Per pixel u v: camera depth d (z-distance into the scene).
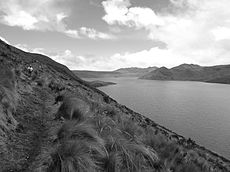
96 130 7.69
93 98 23.86
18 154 5.98
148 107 118.94
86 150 5.93
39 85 15.68
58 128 8.06
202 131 73.44
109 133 7.71
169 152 9.55
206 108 126.19
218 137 67.19
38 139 7.18
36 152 6.28
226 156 50.50
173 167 8.33
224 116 102.56
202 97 183.62
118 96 167.25
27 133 7.39
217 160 21.83
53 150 5.88
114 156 6.20
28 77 16.02
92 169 5.49
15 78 11.16
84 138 6.56
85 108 10.10
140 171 6.30
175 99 162.25
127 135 9.17
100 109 13.22
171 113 104.19
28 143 6.74
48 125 8.56
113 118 12.30
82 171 5.25
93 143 6.39
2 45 30.17
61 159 5.27
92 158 5.95
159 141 10.58
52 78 23.73
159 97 171.12
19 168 5.43
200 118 95.88
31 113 9.31
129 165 6.38
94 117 9.43
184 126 79.00
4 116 7.31
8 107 7.86
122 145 6.93
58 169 5.23
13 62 17.44
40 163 5.70
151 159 7.44
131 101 140.25
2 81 9.11
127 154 6.59
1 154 5.72
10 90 9.13
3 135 6.52
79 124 7.17
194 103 145.12
